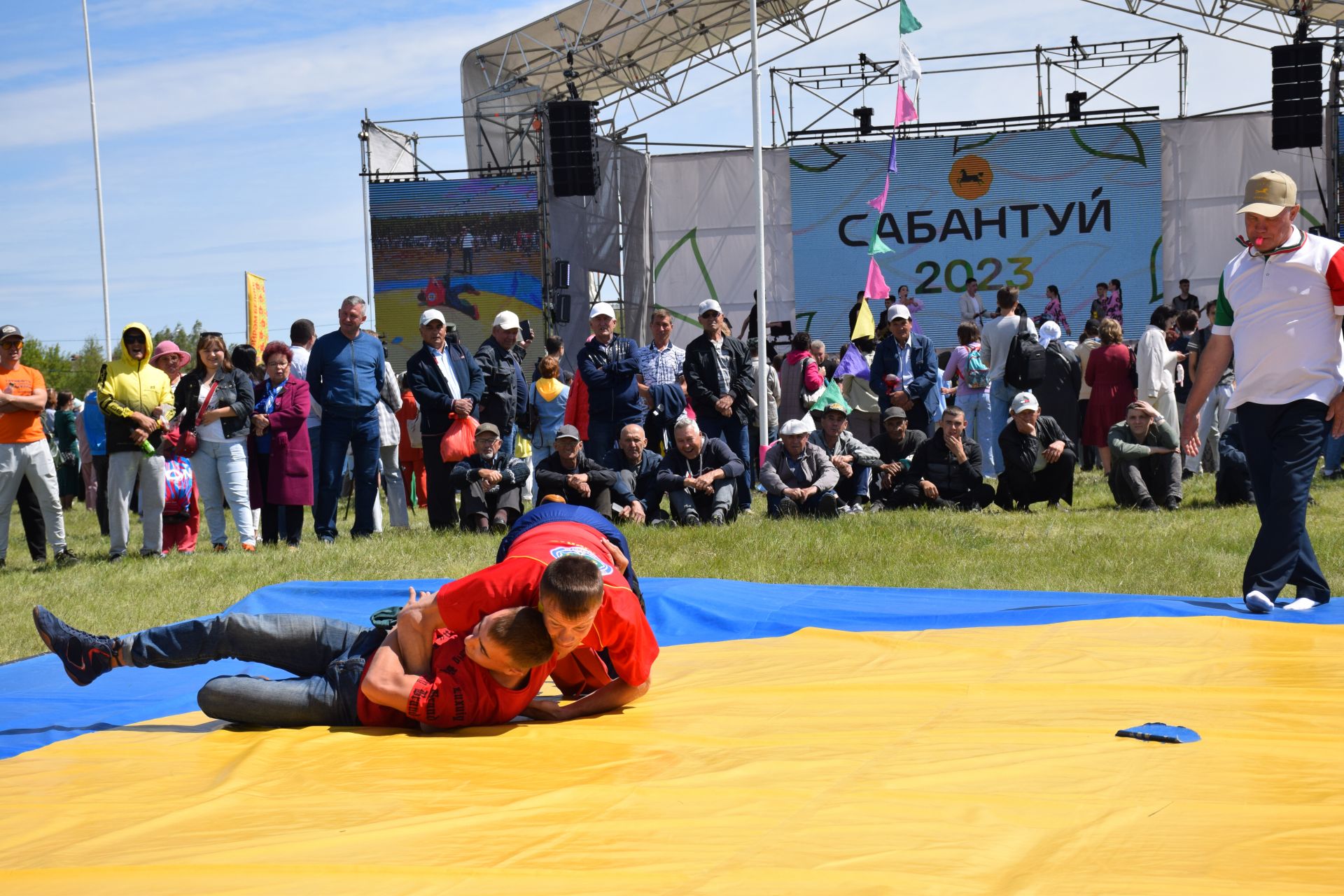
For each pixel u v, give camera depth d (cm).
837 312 2514
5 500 1068
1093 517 1044
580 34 2406
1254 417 590
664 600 674
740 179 2570
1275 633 521
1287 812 278
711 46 2623
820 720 395
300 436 1106
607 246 2623
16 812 320
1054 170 2425
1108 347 1377
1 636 732
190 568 950
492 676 404
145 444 1052
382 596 744
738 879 241
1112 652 492
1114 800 291
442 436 1134
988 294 2464
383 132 2411
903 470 1170
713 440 1105
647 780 323
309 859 262
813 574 826
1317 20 2362
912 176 2472
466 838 274
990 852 255
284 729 422
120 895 243
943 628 582
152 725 448
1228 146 2381
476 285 2389
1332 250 573
